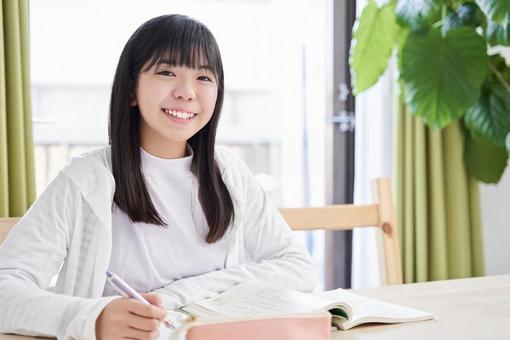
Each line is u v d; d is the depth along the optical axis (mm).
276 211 1336
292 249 1263
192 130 1134
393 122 2482
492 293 1137
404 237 2492
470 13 2115
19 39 1841
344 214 1491
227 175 1249
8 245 1015
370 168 2551
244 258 1278
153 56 1099
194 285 1089
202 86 1125
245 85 4711
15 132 1835
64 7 3127
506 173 2717
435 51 1996
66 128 4012
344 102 2639
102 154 1166
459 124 2498
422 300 1082
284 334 790
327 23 2654
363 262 2547
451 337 860
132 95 1146
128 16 2932
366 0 2496
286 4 2986
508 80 2297
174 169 1191
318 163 2789
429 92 2000
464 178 2527
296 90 3029
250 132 5129
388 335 866
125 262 1137
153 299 834
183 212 1188
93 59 3219
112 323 790
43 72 3424
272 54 3293
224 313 876
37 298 887
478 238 2574
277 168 5176
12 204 1843
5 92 1836
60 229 1060
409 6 1995
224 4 3564
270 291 983
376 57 2184
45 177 3984
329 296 1062
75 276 1081
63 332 833
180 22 1128
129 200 1126
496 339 853
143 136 1181
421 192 2465
